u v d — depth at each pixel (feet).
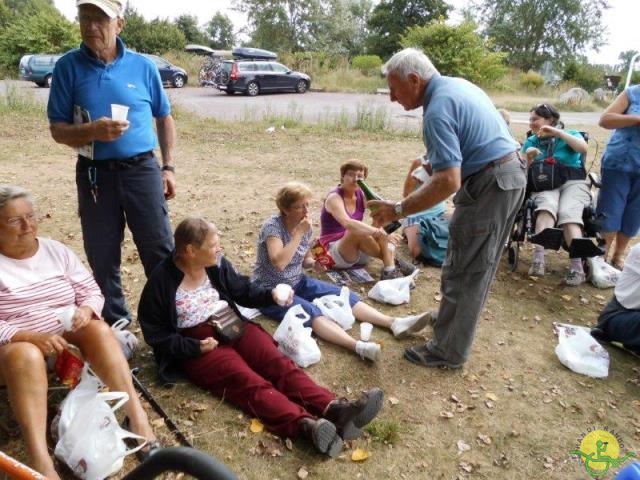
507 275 15.92
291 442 8.63
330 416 8.73
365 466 8.32
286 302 10.26
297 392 9.11
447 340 10.68
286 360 9.55
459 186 8.95
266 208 20.94
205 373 9.43
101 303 9.07
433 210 16.71
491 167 9.18
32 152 29.53
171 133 11.01
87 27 8.91
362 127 41.63
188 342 9.36
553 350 12.05
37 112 41.88
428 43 84.33
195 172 26.89
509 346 12.11
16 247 8.42
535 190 15.53
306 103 59.88
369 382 10.43
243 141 35.58
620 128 14.83
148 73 10.11
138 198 10.07
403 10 133.90
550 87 100.48
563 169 15.23
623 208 15.53
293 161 30.17
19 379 7.23
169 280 9.38
